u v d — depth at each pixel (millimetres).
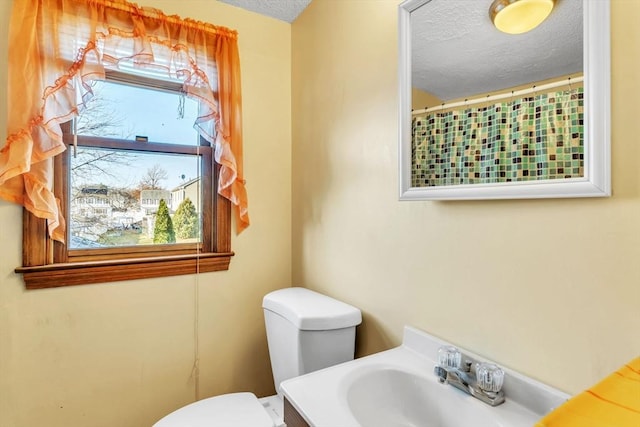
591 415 431
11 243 1182
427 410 869
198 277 1542
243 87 1657
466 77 875
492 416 729
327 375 879
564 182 681
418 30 993
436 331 988
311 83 1608
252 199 1682
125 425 1386
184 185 1562
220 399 1272
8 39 1155
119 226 1423
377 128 1200
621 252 626
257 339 1694
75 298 1289
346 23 1363
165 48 1400
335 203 1435
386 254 1168
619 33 622
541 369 747
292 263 1786
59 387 1261
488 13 827
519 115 766
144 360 1424
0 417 1166
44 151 1177
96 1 1267
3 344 1171
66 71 1206
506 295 813
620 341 630
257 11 1683
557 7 701
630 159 613
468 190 856
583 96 655
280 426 1141
